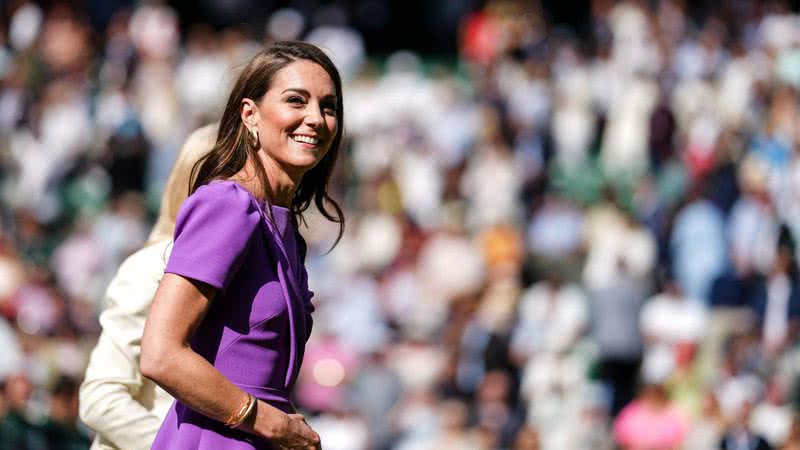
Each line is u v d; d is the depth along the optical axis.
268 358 11.82
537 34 77.25
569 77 70.31
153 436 15.00
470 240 56.03
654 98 67.06
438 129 68.56
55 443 28.89
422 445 41.50
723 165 55.38
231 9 83.62
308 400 43.88
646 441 40.31
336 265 56.66
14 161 65.50
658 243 53.69
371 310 51.22
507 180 62.81
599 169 64.88
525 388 44.59
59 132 66.19
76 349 41.22
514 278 50.03
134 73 70.31
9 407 28.75
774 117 62.47
